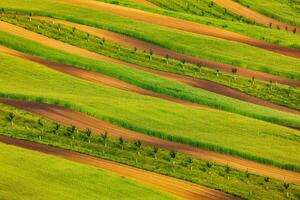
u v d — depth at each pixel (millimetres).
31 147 92125
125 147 97625
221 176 93188
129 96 118500
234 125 111750
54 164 86125
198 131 106812
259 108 123688
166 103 117562
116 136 101000
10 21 144750
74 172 84625
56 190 78562
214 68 142625
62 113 105562
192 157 98000
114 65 132125
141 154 96250
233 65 146125
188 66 140750
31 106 106188
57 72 124688
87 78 124312
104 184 82688
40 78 120250
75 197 77625
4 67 122000
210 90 129750
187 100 121688
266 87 136625
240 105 122938
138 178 87562
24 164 84250
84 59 132375
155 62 139500
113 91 119875
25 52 131625
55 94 112562
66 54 133625
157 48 147625
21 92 110875
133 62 137125
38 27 144125
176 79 131750
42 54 131250
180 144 101938
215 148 101688
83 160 90562
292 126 116812
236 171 95625
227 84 134500
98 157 92750
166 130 105062
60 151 92438
